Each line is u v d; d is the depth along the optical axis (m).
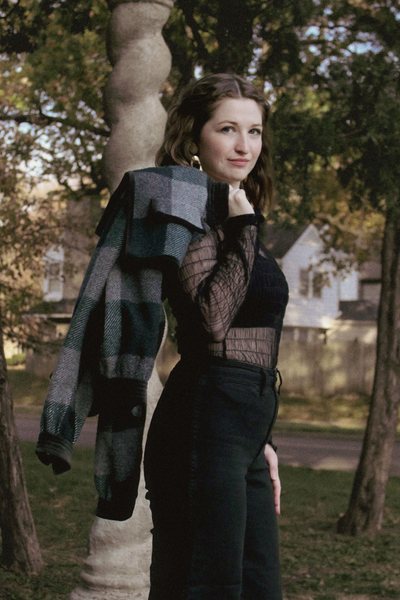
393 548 9.49
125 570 4.12
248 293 2.49
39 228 14.54
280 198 9.67
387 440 10.31
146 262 2.37
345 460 17.92
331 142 9.27
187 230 2.40
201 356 2.49
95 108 13.98
